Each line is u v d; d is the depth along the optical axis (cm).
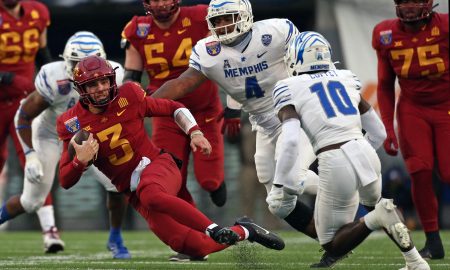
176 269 2108
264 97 2241
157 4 2391
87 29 4641
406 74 2462
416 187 2444
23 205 2644
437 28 2431
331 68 1956
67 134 1966
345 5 4144
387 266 2156
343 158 1856
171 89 2178
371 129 1977
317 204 1923
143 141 1995
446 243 3006
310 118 1881
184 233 1977
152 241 3522
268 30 2184
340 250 1909
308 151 2191
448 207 4453
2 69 2994
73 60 2389
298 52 1945
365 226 1847
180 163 2039
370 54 4100
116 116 1955
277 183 1866
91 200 4662
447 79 2445
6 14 2980
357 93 1938
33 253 2842
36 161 2534
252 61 2183
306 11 4338
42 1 4453
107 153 1970
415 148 2452
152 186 1898
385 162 4231
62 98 2498
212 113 2531
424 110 2473
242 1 2138
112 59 4731
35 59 3145
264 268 2072
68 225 4659
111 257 2634
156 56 2484
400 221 1802
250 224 1889
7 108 2911
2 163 3016
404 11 2397
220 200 2603
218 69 2192
